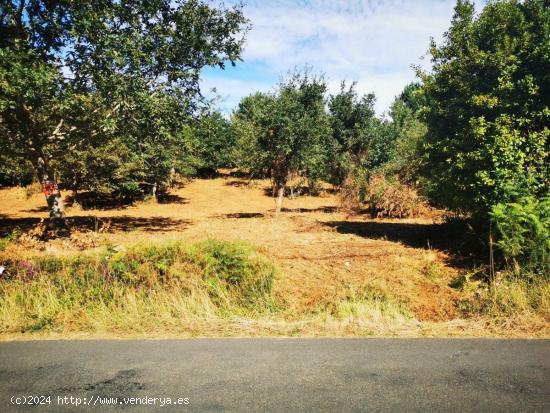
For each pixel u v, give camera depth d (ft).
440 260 29.84
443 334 16.01
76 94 35.29
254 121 58.59
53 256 24.94
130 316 18.10
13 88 29.48
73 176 74.33
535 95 28.60
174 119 44.32
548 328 16.16
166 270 21.72
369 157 75.72
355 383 11.60
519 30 30.40
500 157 25.88
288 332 16.43
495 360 13.21
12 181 109.40
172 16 43.88
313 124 57.41
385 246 35.65
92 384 11.68
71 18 35.68
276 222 55.72
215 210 78.69
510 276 21.38
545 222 21.68
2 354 14.07
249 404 10.46
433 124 37.52
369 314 18.92
